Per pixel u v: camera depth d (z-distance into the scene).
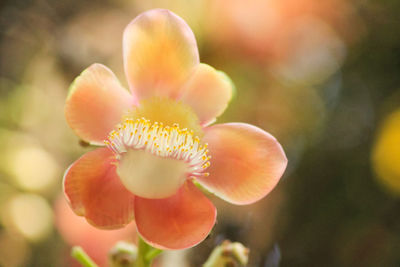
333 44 1.11
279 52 0.88
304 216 1.10
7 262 0.86
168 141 0.42
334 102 1.17
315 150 1.13
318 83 1.13
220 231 0.75
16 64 1.07
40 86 1.05
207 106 0.44
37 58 1.06
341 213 1.12
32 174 0.94
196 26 0.83
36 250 0.87
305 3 0.94
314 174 1.12
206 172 0.43
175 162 0.42
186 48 0.44
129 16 1.01
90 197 0.42
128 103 0.44
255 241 0.87
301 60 1.05
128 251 0.48
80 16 1.03
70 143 1.02
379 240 1.10
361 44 1.15
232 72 0.85
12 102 1.03
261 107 0.91
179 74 0.44
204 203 0.43
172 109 0.44
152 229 0.42
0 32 1.06
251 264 0.83
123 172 0.42
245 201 0.43
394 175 1.09
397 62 1.15
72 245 0.68
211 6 0.83
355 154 1.14
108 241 0.67
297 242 1.08
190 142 0.43
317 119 1.13
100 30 1.02
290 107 1.03
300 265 1.07
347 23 1.10
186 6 0.83
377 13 1.14
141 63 0.44
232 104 0.85
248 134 0.43
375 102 1.16
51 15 1.04
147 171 0.42
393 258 1.09
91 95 0.43
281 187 1.06
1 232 0.88
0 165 0.93
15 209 0.89
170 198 0.43
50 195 0.94
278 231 1.04
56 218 0.71
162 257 0.59
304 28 0.99
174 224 0.42
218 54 0.84
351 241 1.10
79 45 1.02
